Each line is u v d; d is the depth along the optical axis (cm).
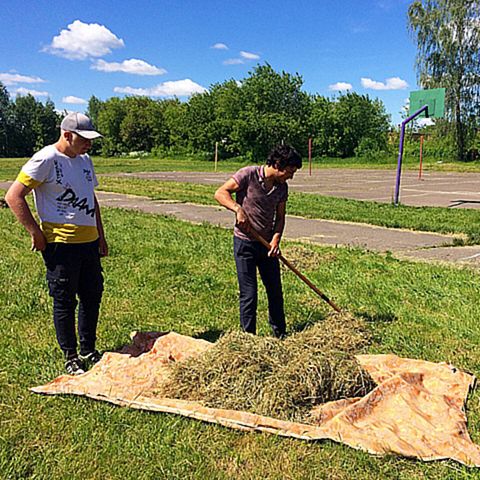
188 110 7019
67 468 302
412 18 4922
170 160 6594
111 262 822
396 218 1328
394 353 473
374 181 3119
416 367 429
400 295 640
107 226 1193
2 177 3088
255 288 480
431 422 346
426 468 302
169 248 931
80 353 458
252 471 301
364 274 744
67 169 411
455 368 426
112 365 417
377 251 940
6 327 529
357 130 6506
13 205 391
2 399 379
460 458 309
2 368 433
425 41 4894
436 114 1958
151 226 1206
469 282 688
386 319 561
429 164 5138
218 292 662
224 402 361
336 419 337
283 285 684
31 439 329
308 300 622
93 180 436
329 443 322
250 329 482
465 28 4825
